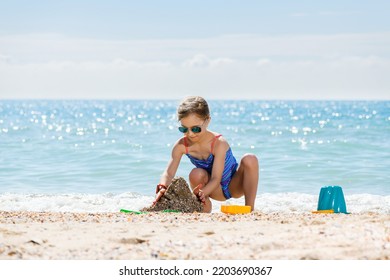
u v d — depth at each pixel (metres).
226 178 8.15
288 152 20.94
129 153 20.64
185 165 17.19
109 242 5.30
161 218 6.51
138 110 108.44
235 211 7.20
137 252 5.00
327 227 5.69
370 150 21.20
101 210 10.26
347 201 11.16
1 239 5.35
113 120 55.41
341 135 29.17
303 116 64.62
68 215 6.87
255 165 7.96
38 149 22.34
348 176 15.44
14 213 7.14
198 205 7.63
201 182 7.97
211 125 41.88
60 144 24.56
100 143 24.97
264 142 25.30
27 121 53.72
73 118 62.72
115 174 16.03
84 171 16.55
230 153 8.16
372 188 13.78
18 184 14.37
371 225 5.71
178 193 7.57
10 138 28.47
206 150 7.95
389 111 84.69
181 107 7.75
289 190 13.44
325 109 106.50
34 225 6.02
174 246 5.15
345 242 5.15
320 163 17.80
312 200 11.30
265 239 5.28
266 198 11.49
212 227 5.88
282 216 6.64
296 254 4.87
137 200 11.38
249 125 41.38
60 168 17.16
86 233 5.62
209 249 5.04
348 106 135.12
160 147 22.92
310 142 24.55
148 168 16.97
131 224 6.09
